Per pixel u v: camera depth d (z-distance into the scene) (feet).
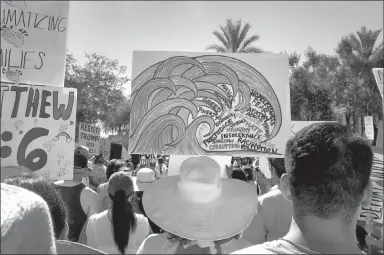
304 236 3.42
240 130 9.65
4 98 7.72
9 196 3.02
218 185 5.65
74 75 83.35
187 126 9.55
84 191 10.09
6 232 2.73
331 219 3.34
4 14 7.84
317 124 3.80
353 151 3.42
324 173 3.33
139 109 9.53
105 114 85.20
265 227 8.76
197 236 5.29
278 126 9.68
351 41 86.28
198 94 9.64
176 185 5.97
